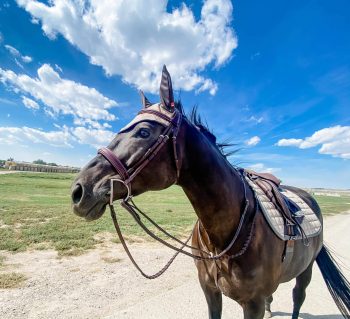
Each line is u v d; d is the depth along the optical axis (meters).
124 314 3.44
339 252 7.69
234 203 1.90
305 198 3.49
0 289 3.94
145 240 7.41
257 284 1.95
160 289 4.36
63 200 13.69
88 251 6.09
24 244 6.11
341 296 3.05
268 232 2.07
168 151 1.68
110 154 1.59
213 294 2.26
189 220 11.01
